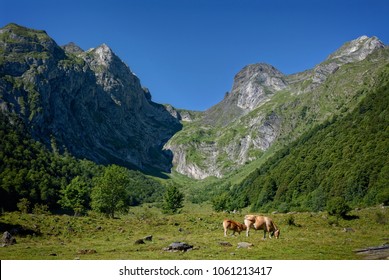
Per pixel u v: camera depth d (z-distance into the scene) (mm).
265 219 38031
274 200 188000
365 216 63438
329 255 27141
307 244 33188
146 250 32219
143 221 61281
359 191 128375
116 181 105625
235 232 45375
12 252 31984
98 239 44719
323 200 142625
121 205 103688
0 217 50094
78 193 121062
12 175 193750
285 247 31094
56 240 42844
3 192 166375
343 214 63781
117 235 48156
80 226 51656
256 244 33062
